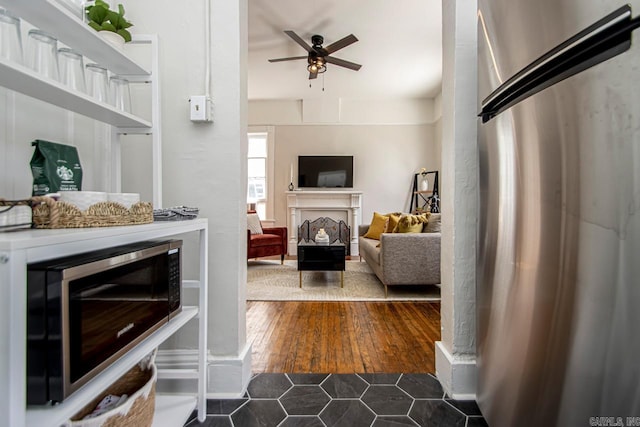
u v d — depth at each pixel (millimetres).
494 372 1042
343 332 2119
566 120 716
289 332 2119
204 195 1399
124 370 772
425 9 3029
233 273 1395
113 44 1046
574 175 695
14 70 694
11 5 797
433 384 1461
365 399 1341
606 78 614
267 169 5793
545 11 761
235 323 1390
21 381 515
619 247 592
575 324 694
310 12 3078
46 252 571
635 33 554
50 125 1122
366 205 5797
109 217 807
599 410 634
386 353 1792
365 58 4055
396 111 5711
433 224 3307
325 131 5762
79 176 1090
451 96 1407
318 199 5766
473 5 1363
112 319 775
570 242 707
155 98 1282
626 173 576
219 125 1396
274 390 1407
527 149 856
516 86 908
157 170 1282
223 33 1396
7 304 500
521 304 886
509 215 948
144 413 966
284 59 3461
